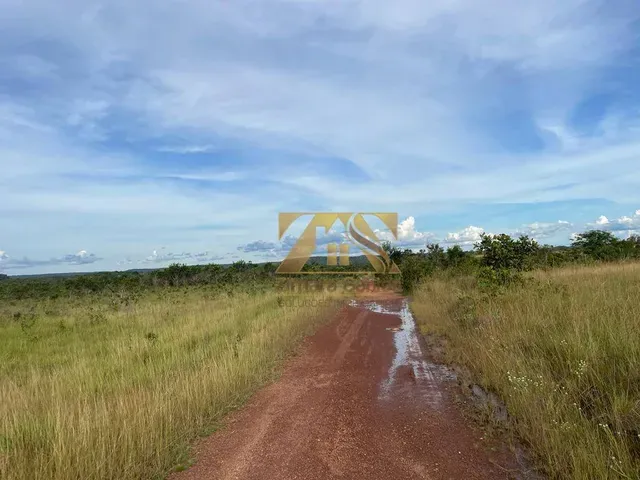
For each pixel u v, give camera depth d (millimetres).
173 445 4406
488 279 11469
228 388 6020
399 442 4488
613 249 19062
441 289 16859
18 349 9875
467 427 4832
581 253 18594
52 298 25750
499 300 9664
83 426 4199
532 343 6367
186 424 4844
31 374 7199
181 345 8672
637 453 3639
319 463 4043
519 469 3826
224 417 5297
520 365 5617
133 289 28219
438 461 4035
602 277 10867
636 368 4668
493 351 6523
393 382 6770
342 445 4438
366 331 11602
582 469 3453
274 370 7512
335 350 9188
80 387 5645
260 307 14188
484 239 14227
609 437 3648
